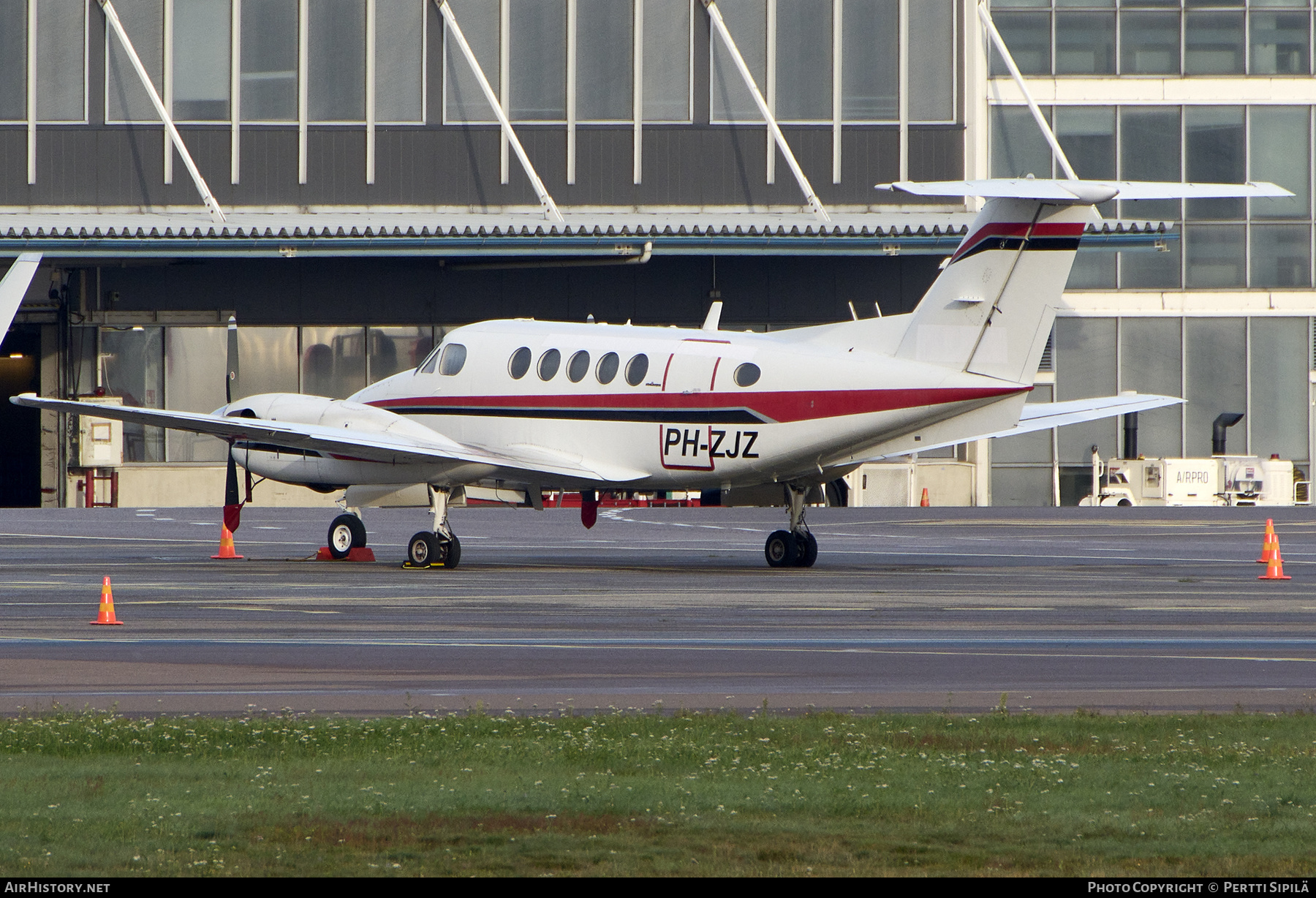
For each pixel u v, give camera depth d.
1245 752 37.41
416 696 46.84
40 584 88.31
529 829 29.84
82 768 35.59
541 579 91.06
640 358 96.75
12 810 31.33
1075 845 28.86
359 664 53.84
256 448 106.12
